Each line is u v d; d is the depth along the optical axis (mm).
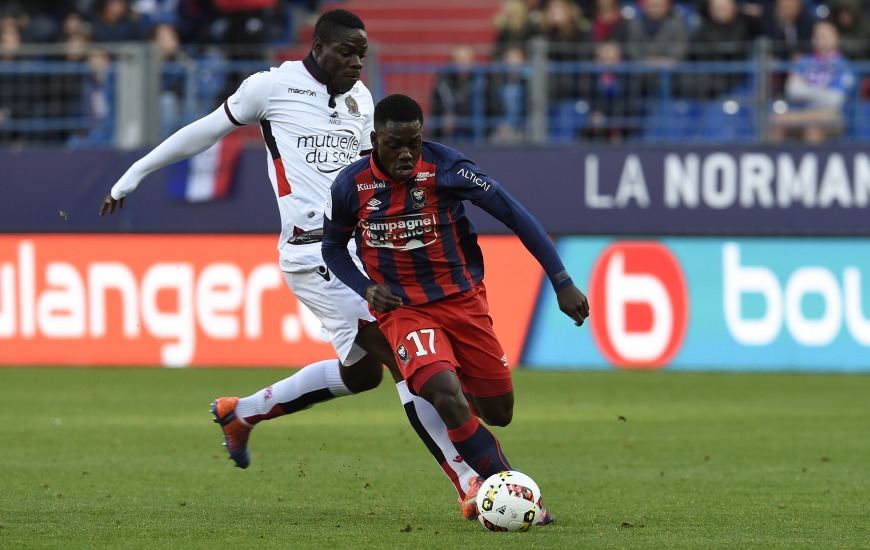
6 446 26203
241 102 19828
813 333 41219
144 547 15383
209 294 41812
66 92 45250
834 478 22062
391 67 44406
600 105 44906
